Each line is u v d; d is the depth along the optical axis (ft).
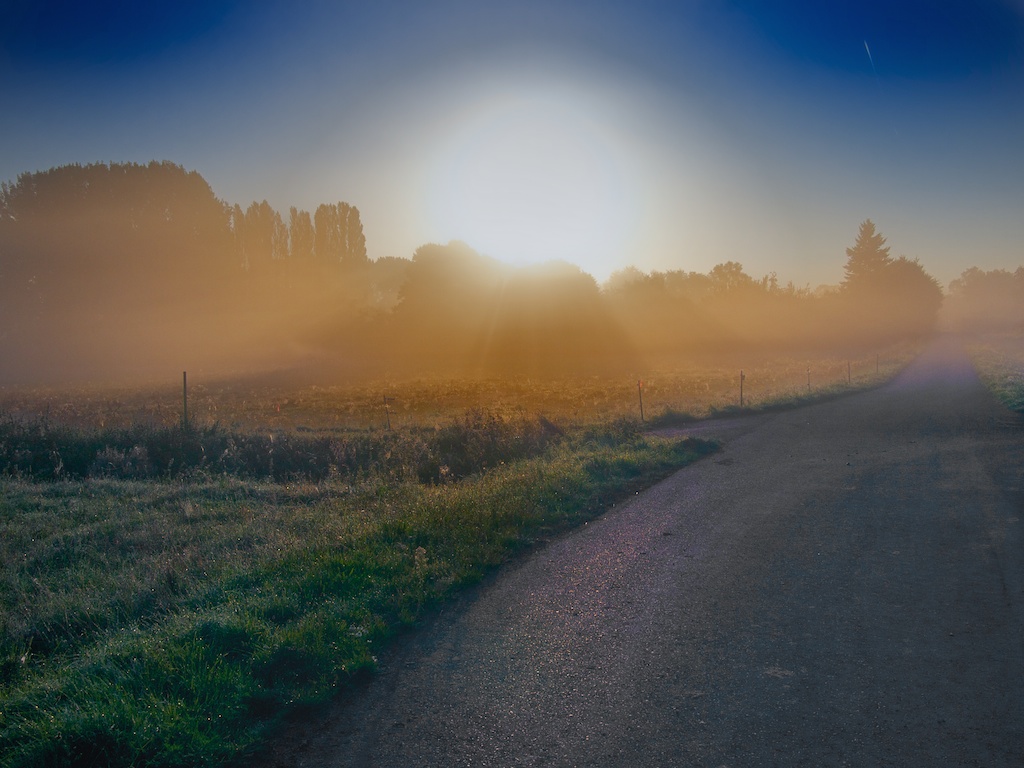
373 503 35.29
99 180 231.09
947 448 48.16
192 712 14.47
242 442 55.21
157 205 240.73
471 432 54.49
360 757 13.50
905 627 18.78
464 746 13.76
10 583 24.43
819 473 41.39
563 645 18.40
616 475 42.63
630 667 16.99
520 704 15.37
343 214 293.43
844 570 23.66
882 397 90.94
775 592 21.77
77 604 21.33
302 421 88.28
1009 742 13.26
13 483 41.24
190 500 37.55
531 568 25.04
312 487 41.93
